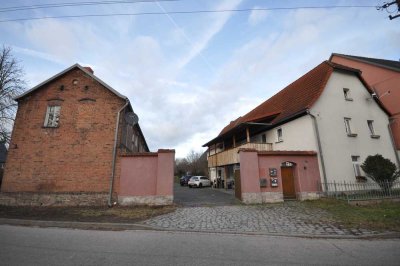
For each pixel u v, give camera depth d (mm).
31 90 14047
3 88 22266
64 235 7133
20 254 5227
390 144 17938
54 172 12914
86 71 14414
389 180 13992
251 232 7445
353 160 16172
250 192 13109
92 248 5766
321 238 6934
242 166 13391
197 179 31375
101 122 13695
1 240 6422
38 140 13375
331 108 16438
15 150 13219
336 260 5066
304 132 15945
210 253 5453
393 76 19469
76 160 13094
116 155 13180
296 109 17109
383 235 7129
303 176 14078
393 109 19219
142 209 11375
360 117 17375
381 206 11820
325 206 11758
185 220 9117
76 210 11211
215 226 8203
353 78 18312
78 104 13984
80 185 12758
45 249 5633
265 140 20688
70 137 13414
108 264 4676
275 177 13594
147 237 6953
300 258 5168
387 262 4957
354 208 11305
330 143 15492
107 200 12516
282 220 9016
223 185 27469
